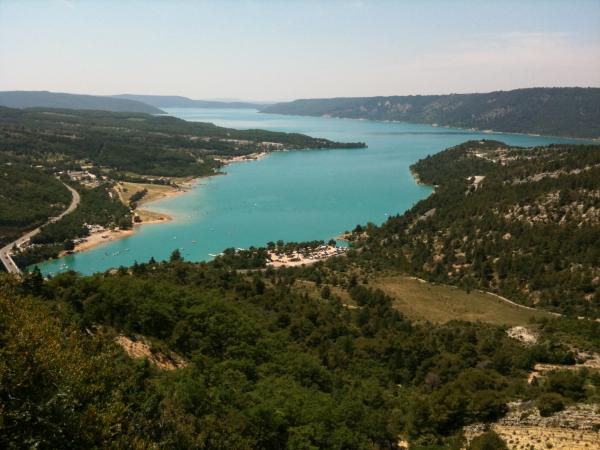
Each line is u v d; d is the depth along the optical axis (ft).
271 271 592.60
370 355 337.31
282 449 183.42
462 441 218.79
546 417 229.04
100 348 199.72
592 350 341.41
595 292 510.17
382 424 221.66
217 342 277.64
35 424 114.73
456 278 608.19
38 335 143.84
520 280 573.33
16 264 639.76
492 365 316.60
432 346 347.77
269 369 260.42
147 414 151.53
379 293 497.05
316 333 345.51
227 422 177.78
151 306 276.82
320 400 221.87
